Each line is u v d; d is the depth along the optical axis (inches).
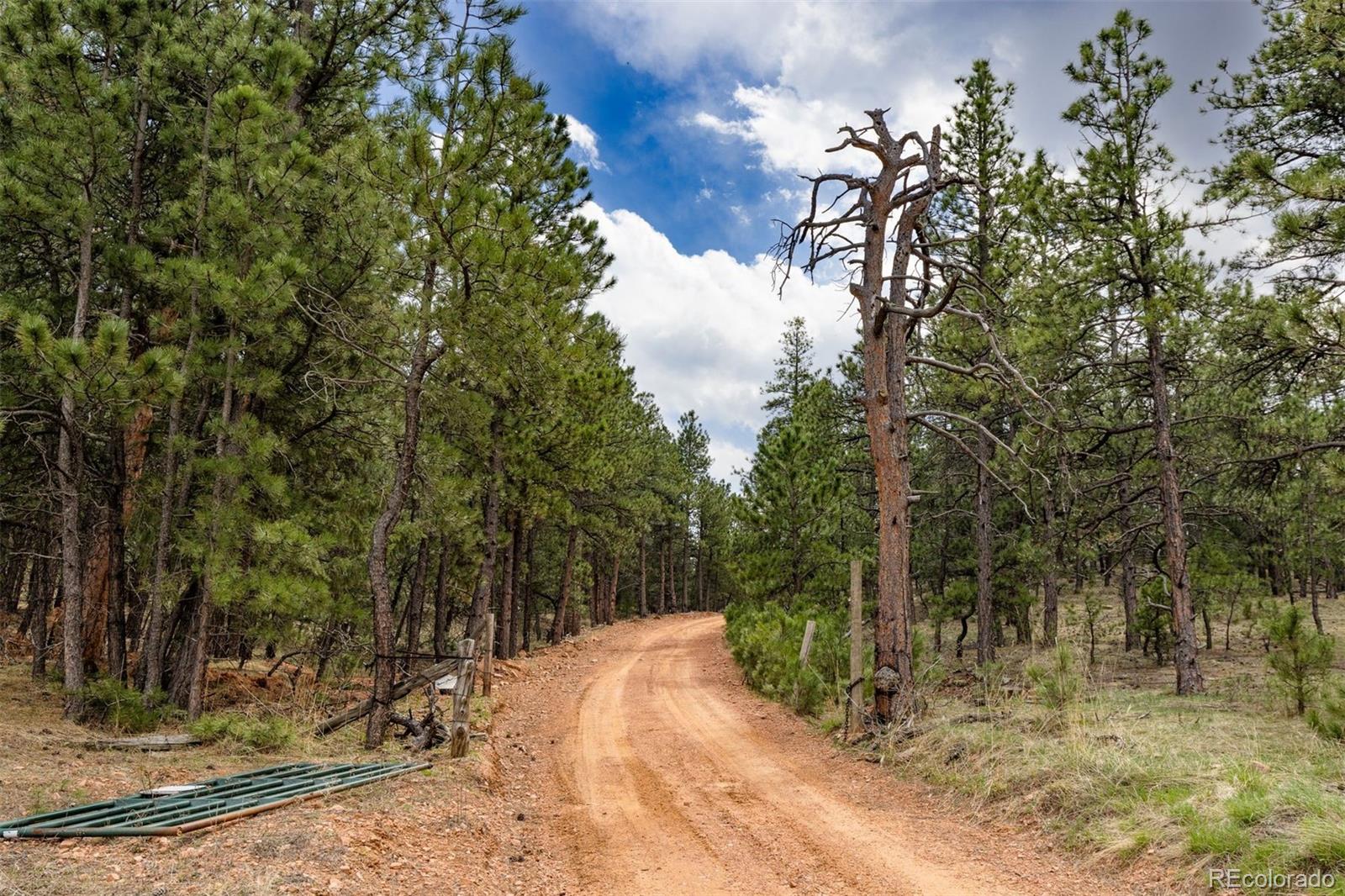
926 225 585.9
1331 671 570.6
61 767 322.0
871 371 508.7
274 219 496.7
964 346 754.2
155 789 284.4
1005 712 425.1
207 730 408.8
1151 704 541.6
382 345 512.7
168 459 499.2
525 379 523.2
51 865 202.7
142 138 534.6
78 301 478.6
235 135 479.5
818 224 530.9
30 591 836.0
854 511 1122.0
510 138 431.8
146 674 496.7
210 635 500.1
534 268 428.8
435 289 468.4
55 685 469.7
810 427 1067.9
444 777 339.3
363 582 615.8
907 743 418.0
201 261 492.4
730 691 715.4
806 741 482.0
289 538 458.3
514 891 241.1
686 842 290.7
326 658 558.9
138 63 521.0
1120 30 669.9
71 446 486.9
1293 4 523.8
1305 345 431.5
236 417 538.3
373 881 213.9
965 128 854.5
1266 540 1027.9
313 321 506.0
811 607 869.2
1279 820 221.5
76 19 488.7
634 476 1301.7
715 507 2239.2
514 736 500.4
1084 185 674.2
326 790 295.9
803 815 323.6
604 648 1163.3
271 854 217.6
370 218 474.3
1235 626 1152.2
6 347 476.7
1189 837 227.5
